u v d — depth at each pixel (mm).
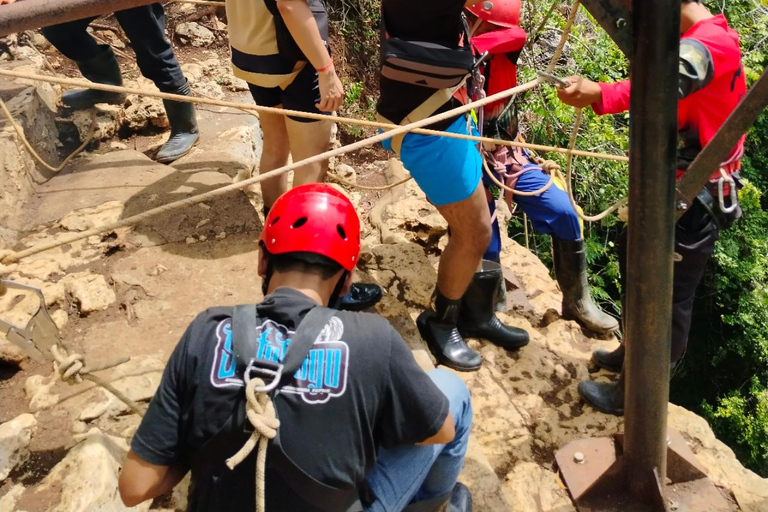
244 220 3775
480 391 3295
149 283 3318
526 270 4289
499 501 2688
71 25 3945
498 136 3609
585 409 3242
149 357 2830
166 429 1504
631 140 2084
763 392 9500
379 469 1841
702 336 10297
